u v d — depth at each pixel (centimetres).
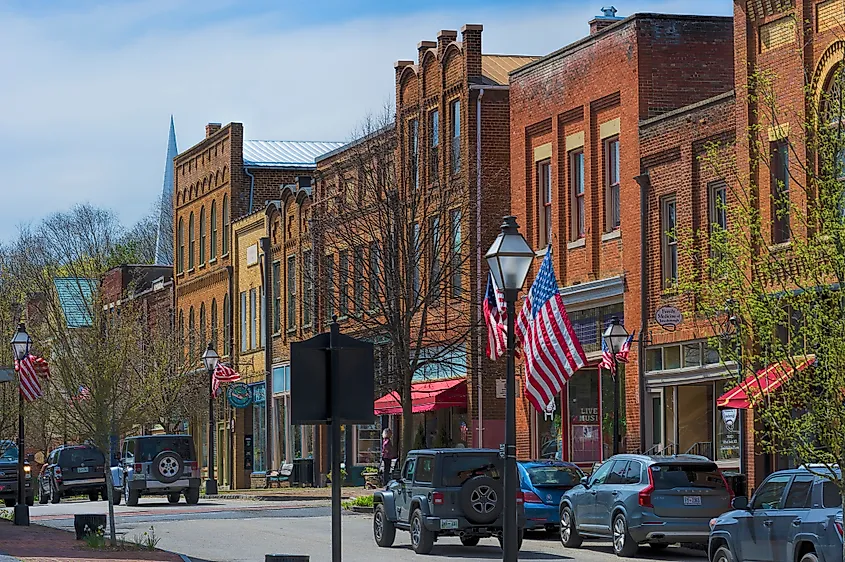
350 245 6619
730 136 4981
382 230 6391
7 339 7894
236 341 10194
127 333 5734
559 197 6244
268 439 9506
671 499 3994
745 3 4791
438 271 6606
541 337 4100
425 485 4144
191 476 7112
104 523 4469
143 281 12662
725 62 5700
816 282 2734
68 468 7875
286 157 10625
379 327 6638
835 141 2852
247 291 10019
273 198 10375
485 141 6919
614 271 5831
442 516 4078
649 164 5528
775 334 2761
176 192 11594
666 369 5369
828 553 2919
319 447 8756
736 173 3350
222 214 10525
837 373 2634
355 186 7344
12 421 7669
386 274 6331
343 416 2348
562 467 4809
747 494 4766
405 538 4781
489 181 6894
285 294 9275
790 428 2747
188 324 11231
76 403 4850
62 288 9619
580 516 4375
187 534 4950
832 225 2734
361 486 8438
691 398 5238
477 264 6825
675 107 5656
